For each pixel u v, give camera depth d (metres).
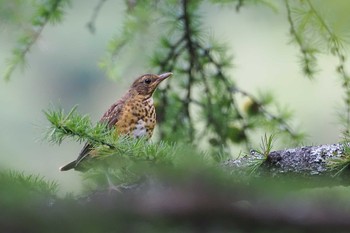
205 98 11.34
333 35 8.59
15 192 3.79
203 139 11.27
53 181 5.83
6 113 19.45
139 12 10.73
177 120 11.25
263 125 11.12
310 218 3.15
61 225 3.33
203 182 3.26
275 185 3.40
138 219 3.31
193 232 3.19
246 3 11.80
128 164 6.30
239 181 3.58
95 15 11.31
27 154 16.94
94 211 3.36
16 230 3.24
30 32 10.77
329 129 17.53
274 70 18.92
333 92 17.59
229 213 3.18
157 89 11.30
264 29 18.80
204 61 11.35
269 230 3.16
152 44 11.27
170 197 3.26
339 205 3.18
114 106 11.14
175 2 11.18
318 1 8.53
